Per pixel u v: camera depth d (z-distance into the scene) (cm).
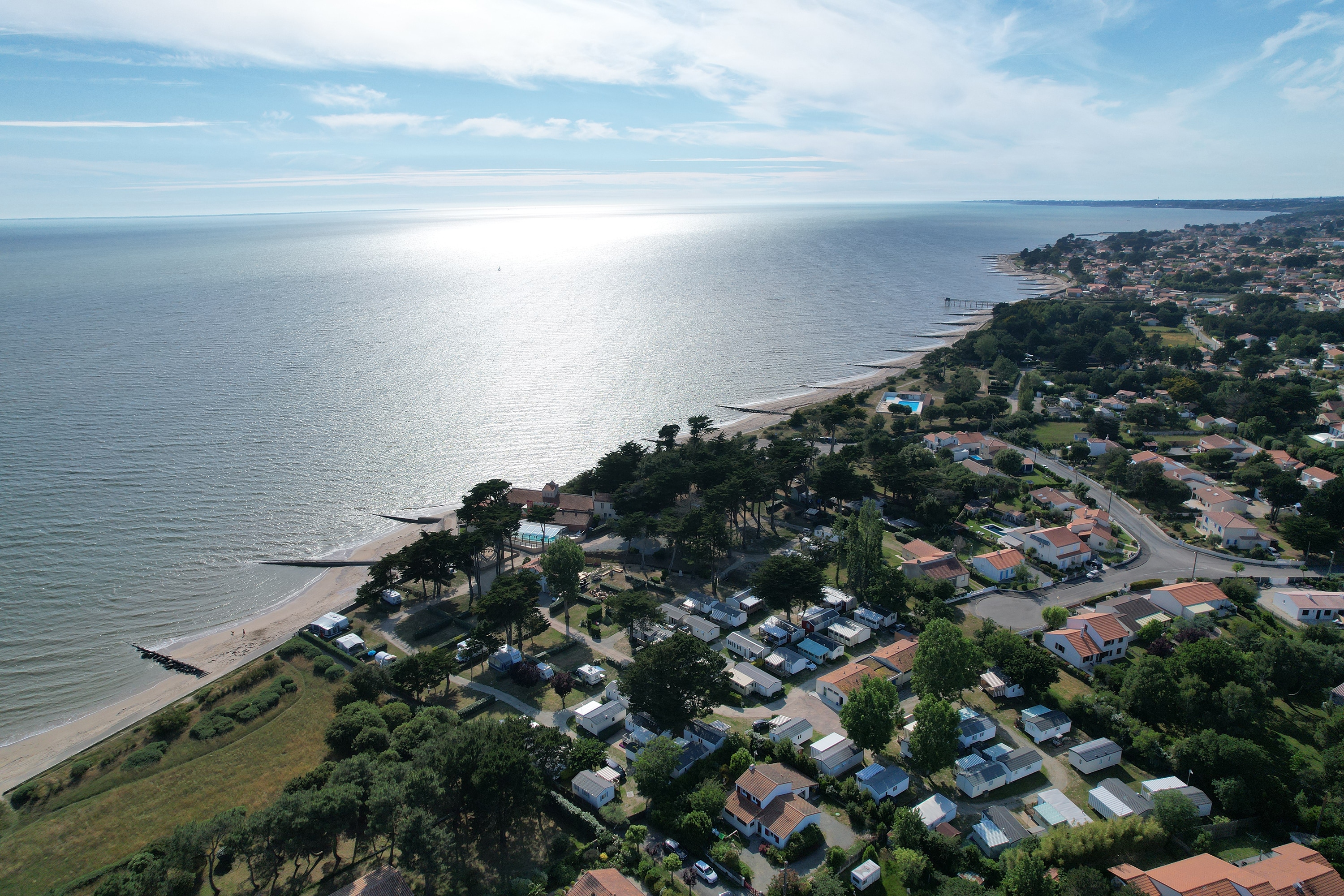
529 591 13000
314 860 7975
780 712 10519
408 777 7962
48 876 8031
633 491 16775
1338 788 8306
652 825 8488
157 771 9662
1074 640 11588
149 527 16362
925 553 15238
